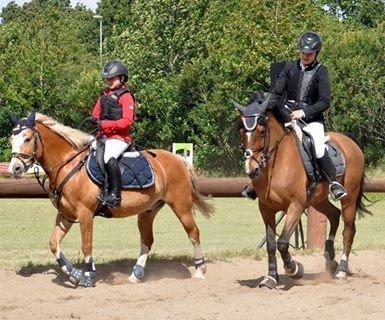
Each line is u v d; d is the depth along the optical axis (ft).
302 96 32.04
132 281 33.65
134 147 33.55
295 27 112.57
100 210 32.53
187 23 129.90
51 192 32.50
